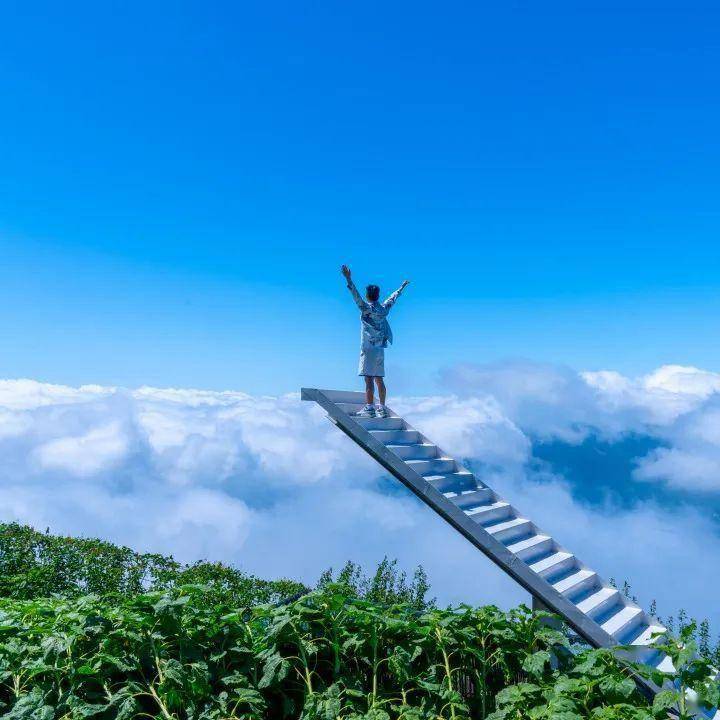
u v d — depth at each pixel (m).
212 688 5.05
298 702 5.29
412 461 8.80
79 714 4.43
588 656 5.62
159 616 5.10
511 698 5.22
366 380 9.72
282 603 7.07
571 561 8.63
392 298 10.03
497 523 8.61
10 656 4.75
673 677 5.17
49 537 11.24
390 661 5.37
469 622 6.04
